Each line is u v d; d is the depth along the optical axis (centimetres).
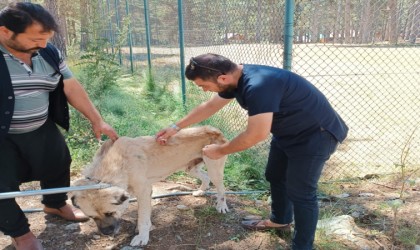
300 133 267
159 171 358
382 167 509
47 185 350
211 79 251
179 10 728
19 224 293
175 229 360
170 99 820
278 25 416
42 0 858
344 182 466
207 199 419
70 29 1172
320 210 388
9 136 289
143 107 776
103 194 291
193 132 373
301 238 290
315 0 509
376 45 764
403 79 1006
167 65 940
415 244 326
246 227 357
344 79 1007
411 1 708
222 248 331
